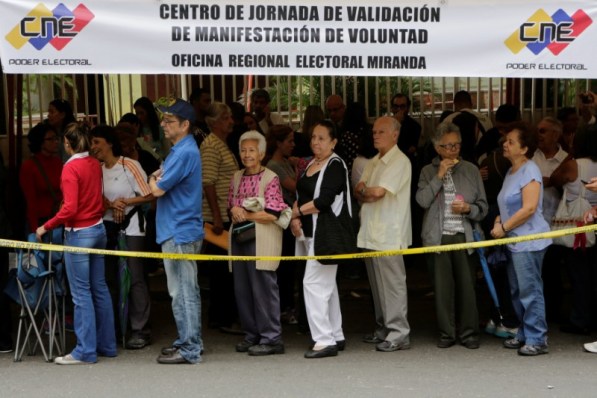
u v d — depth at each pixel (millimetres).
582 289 7832
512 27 6840
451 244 7320
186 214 6867
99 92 10672
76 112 10586
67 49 6664
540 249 7113
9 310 7453
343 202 7090
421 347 7578
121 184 7406
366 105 10812
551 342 7668
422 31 6801
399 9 6777
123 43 6691
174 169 6734
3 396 6344
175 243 6859
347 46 6781
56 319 7215
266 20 6738
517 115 8891
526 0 6820
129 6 6680
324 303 7234
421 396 6297
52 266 7148
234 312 8102
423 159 10141
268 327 7348
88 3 6652
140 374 6824
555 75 6871
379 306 7656
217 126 7848
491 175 7945
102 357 7301
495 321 7863
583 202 7555
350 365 7039
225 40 6730
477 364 7047
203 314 8953
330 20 6762
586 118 9211
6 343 7457
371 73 6805
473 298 7477
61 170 7738
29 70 6652
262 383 6594
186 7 6699
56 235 7227
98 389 6477
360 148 7746
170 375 6801
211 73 6754
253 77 10938
